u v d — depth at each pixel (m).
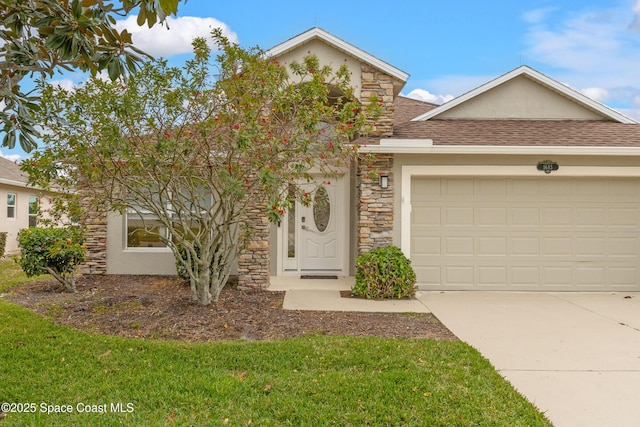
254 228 9.70
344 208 11.72
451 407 4.18
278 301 8.62
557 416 4.14
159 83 6.81
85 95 6.79
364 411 4.08
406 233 9.83
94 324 6.89
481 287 10.06
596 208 10.10
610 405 4.38
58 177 7.52
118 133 6.27
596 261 10.10
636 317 7.72
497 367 5.32
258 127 6.50
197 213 7.66
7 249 18.78
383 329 6.86
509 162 9.88
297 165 6.75
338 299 8.94
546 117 11.73
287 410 4.09
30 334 6.23
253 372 5.00
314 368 5.14
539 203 10.09
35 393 4.43
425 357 5.47
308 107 7.37
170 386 4.59
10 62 4.00
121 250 11.23
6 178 18.38
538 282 10.07
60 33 3.41
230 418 3.96
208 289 7.92
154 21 3.71
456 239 10.07
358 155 8.88
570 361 5.53
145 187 7.78
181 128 6.89
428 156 9.88
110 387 4.56
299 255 11.72
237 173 6.93
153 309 7.62
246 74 7.12
